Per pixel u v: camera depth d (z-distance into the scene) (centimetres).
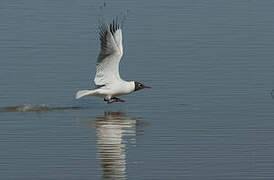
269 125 1689
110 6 3039
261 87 2012
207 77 2100
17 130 1650
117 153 1488
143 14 2902
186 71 2158
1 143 1552
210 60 2273
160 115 1786
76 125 1702
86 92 1802
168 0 3192
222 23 2783
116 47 1759
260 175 1362
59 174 1363
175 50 2389
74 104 1892
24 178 1341
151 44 2458
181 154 1483
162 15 2895
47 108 1845
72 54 2330
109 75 1811
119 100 1847
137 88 1841
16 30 2633
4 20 2788
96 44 2456
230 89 1995
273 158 1458
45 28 2667
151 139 1584
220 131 1644
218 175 1362
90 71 2159
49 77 2094
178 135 1612
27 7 3023
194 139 1583
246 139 1582
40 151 1497
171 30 2653
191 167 1405
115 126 1692
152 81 2066
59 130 1659
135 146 1534
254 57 2311
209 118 1748
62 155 1474
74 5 3064
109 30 1730
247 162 1434
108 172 1374
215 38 2555
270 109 1820
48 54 2325
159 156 1471
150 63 2234
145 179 1338
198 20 2823
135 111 1828
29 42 2466
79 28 2669
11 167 1399
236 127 1672
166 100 1911
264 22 2806
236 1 3219
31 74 2119
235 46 2447
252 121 1722
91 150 1505
